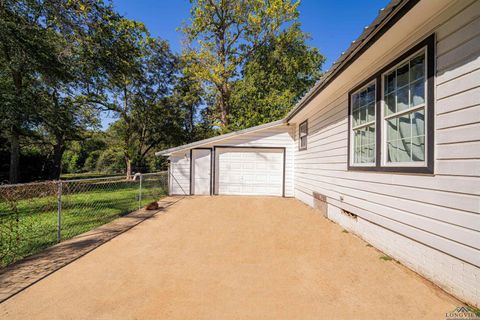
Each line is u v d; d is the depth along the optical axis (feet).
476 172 7.18
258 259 10.73
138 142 69.36
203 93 67.26
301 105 22.15
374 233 12.45
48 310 6.84
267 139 32.55
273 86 59.52
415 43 9.75
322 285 8.40
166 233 14.70
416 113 9.84
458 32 7.86
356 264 10.23
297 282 8.62
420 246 9.27
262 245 12.62
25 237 13.29
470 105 7.39
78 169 107.45
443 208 8.26
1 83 35.70
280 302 7.34
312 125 23.81
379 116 12.12
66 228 15.62
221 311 6.86
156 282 8.54
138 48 39.04
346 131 15.99
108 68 35.04
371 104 13.30
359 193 14.05
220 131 56.49
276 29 54.85
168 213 20.68
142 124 65.77
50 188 17.43
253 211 21.88
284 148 32.37
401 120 10.73
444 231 8.20
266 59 61.77
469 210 7.36
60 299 7.40
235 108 58.80
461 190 7.63
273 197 31.45
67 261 10.31
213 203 26.25
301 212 21.53
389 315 6.70
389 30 9.72
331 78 15.34
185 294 7.76
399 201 10.52
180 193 32.96
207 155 32.86
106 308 6.97
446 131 8.21
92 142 68.08
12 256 10.79
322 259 10.76
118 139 69.87
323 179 20.42
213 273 9.30
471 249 7.25
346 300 7.46
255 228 16.01
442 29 8.45
